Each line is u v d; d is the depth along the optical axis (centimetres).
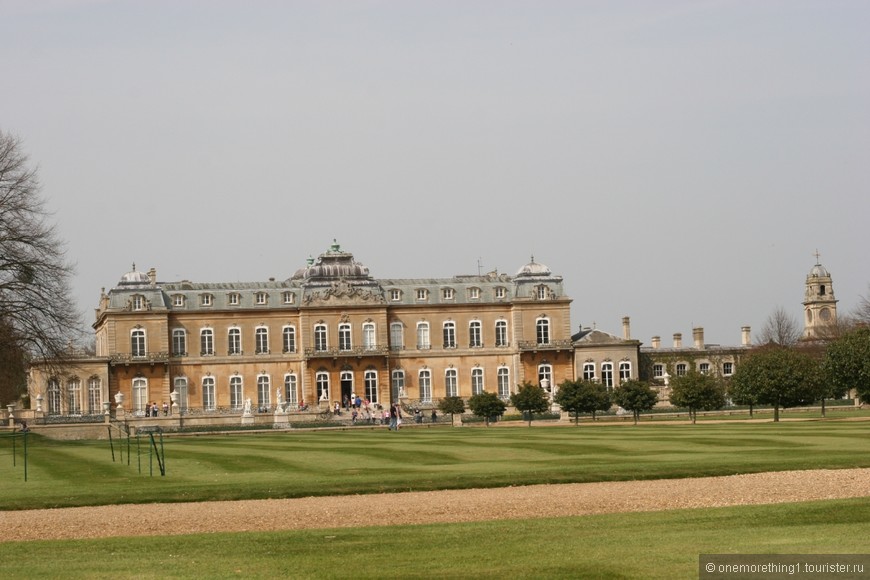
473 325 16850
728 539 3619
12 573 3400
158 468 6619
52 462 7344
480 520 4281
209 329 16288
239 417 13925
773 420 11525
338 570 3356
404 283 16925
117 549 3812
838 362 11850
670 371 17362
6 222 10106
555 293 16825
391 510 4594
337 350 16362
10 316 10094
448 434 10044
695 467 5725
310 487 5334
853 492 4728
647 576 3161
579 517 4231
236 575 3312
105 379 15700
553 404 15088
